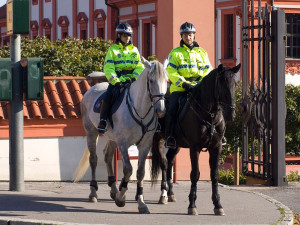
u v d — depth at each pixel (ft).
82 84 58.13
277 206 44.45
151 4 136.05
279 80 56.95
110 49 43.68
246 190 51.55
